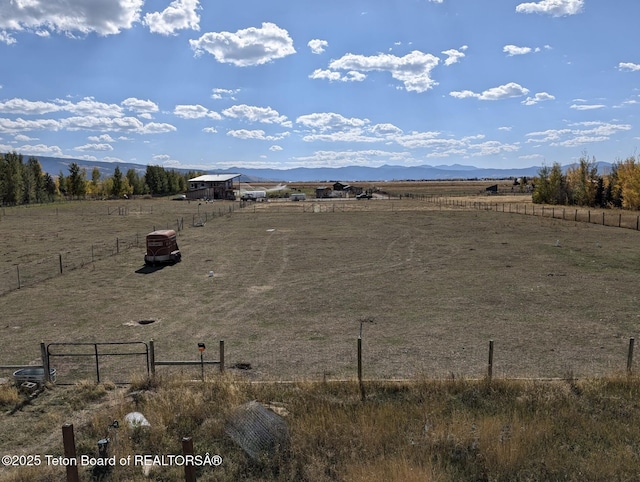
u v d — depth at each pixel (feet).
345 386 36.01
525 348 46.70
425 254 105.09
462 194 421.59
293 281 80.28
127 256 105.70
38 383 37.55
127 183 407.64
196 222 175.42
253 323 57.00
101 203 303.89
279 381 37.55
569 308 61.36
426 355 45.03
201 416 31.37
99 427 29.81
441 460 26.14
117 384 38.45
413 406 32.65
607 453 26.73
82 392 36.17
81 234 143.95
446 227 154.61
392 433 28.89
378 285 76.38
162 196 440.86
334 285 76.89
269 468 25.81
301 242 125.59
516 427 28.96
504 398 33.99
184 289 75.31
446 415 31.60
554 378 38.40
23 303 67.21
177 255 98.78
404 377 39.37
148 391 36.01
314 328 54.60
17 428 30.76
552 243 117.60
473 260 97.04
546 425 29.40
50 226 166.09
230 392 33.60
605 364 42.27
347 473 25.00
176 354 46.29
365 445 27.58
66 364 43.86
